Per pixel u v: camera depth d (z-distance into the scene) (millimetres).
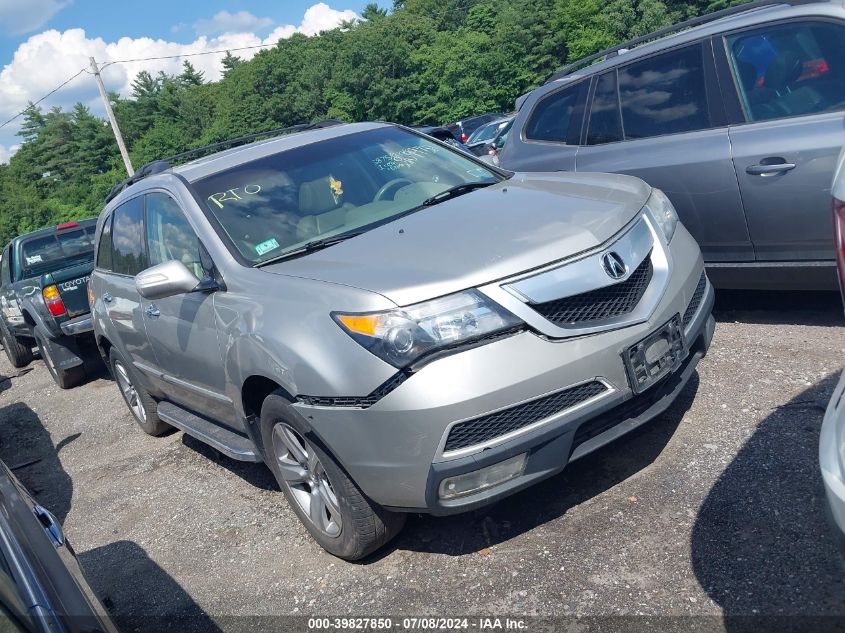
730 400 4109
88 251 10562
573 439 3088
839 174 2090
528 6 61781
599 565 3111
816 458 3406
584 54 59906
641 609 2820
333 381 3107
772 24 4793
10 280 10406
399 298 3047
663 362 3287
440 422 2939
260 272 3732
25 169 120062
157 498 5039
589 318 3162
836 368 4199
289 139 4836
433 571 3363
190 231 4309
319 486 3555
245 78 92125
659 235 3613
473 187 4297
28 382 10289
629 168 5320
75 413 7918
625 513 3389
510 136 6348
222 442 4457
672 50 5238
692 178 4980
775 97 4723
